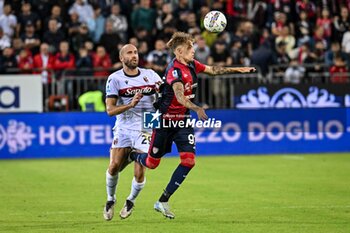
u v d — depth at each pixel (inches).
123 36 2541.8
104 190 1487.5
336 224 1082.7
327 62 2506.2
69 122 2181.3
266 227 1065.5
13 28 2496.3
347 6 2751.0
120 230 1054.4
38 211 1234.6
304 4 2716.5
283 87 2317.9
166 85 1087.0
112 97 1118.4
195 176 1700.3
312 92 2327.8
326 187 1496.1
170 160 2065.7
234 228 1060.5
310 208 1236.5
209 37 2524.6
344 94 2338.8
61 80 2294.5
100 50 2367.1
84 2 2573.8
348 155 2161.7
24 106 2236.7
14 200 1360.7
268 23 2691.9
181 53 1090.1
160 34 2480.3
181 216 1173.1
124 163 1151.6
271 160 2046.0
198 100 2332.7
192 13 2524.6
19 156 2160.4
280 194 1405.0
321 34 2623.0
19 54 2373.3
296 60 2513.5
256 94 2314.2
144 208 1262.3
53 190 1491.1
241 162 2001.7
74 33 2459.4
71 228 1072.8
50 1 2549.2
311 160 2034.9
